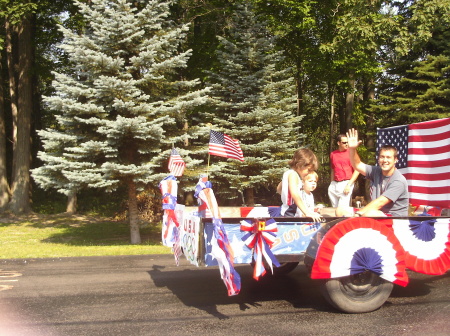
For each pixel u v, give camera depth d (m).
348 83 20.59
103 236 14.65
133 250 10.05
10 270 7.39
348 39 15.95
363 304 4.64
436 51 21.86
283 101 14.94
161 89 12.75
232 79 15.23
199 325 4.35
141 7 13.34
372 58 20.22
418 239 4.88
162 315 4.71
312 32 20.05
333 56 19.09
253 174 14.49
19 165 20.70
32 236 14.64
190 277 6.65
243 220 4.59
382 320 4.40
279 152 14.62
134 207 12.55
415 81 20.45
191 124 16.98
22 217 19.98
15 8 15.41
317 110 30.66
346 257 4.54
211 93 15.08
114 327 4.33
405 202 5.27
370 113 24.62
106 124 11.21
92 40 11.76
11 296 5.59
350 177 8.42
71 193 11.22
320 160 36.44
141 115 11.61
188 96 12.27
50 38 23.61
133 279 6.55
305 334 4.03
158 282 6.32
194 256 4.71
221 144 6.12
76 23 19.36
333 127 27.31
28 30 20.53
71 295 5.62
